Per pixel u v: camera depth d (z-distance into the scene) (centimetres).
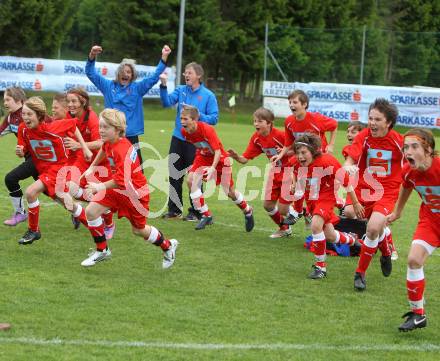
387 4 8331
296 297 1109
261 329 944
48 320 930
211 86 7081
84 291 1074
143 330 913
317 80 5656
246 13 6844
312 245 1372
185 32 6481
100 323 932
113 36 6531
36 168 1430
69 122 1331
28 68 4925
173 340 883
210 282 1169
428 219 1002
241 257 1364
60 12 6234
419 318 956
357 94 4797
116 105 1678
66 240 1416
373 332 959
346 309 1058
